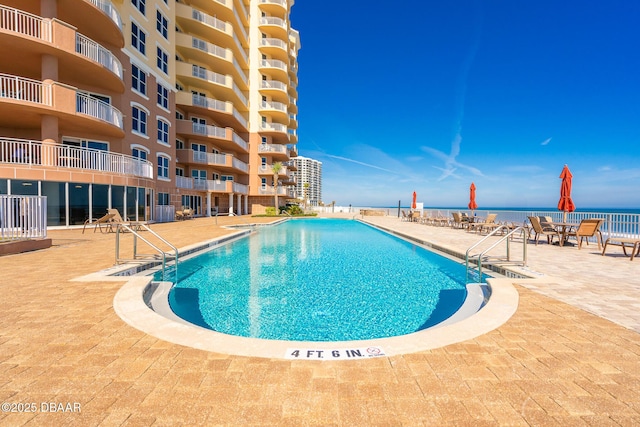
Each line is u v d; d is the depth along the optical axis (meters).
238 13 36.47
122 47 18.53
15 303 4.11
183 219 24.30
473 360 2.66
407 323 4.89
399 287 6.77
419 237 13.29
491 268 7.27
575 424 1.89
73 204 14.94
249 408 2.01
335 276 7.66
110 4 16.73
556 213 14.98
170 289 5.70
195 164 29.69
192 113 30.44
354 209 50.94
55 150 14.58
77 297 4.37
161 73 23.14
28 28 14.62
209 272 8.00
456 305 5.70
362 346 2.90
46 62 14.25
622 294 4.63
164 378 2.35
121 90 18.17
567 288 4.95
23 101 13.46
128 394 2.15
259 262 9.24
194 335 3.12
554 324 3.47
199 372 2.44
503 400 2.12
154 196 20.30
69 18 15.84
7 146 15.79
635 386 2.29
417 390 2.23
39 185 13.95
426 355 2.75
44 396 2.13
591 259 7.86
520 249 9.77
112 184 16.34
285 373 2.44
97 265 6.68
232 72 33.53
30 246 8.67
